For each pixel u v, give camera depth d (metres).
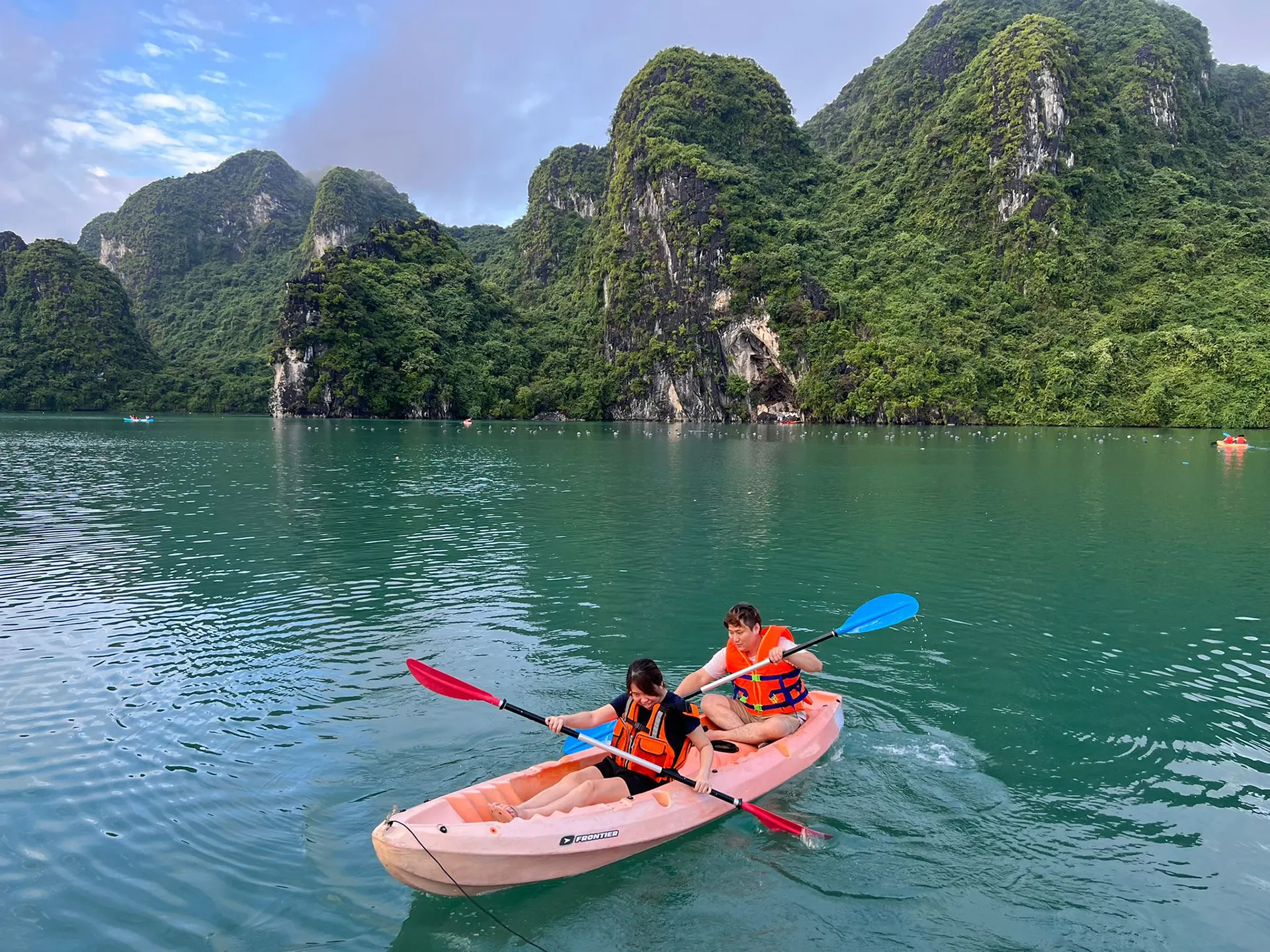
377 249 116.69
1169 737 6.39
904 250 96.69
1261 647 8.68
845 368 83.81
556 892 4.41
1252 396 67.88
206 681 7.46
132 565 12.36
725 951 3.95
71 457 32.41
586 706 6.90
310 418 92.88
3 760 5.86
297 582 11.26
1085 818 5.16
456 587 11.02
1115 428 69.69
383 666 7.87
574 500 20.02
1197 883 4.46
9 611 9.77
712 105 113.06
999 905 4.28
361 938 4.04
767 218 101.00
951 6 133.75
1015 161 94.06
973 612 9.96
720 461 32.84
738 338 93.12
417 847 4.10
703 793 5.02
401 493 21.23
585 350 111.88
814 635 9.07
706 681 6.18
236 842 4.84
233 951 3.93
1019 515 17.58
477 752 5.95
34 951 3.90
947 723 6.61
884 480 25.09
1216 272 85.38
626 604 10.23
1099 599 10.59
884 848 4.81
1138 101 107.69
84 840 4.85
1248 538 14.88
